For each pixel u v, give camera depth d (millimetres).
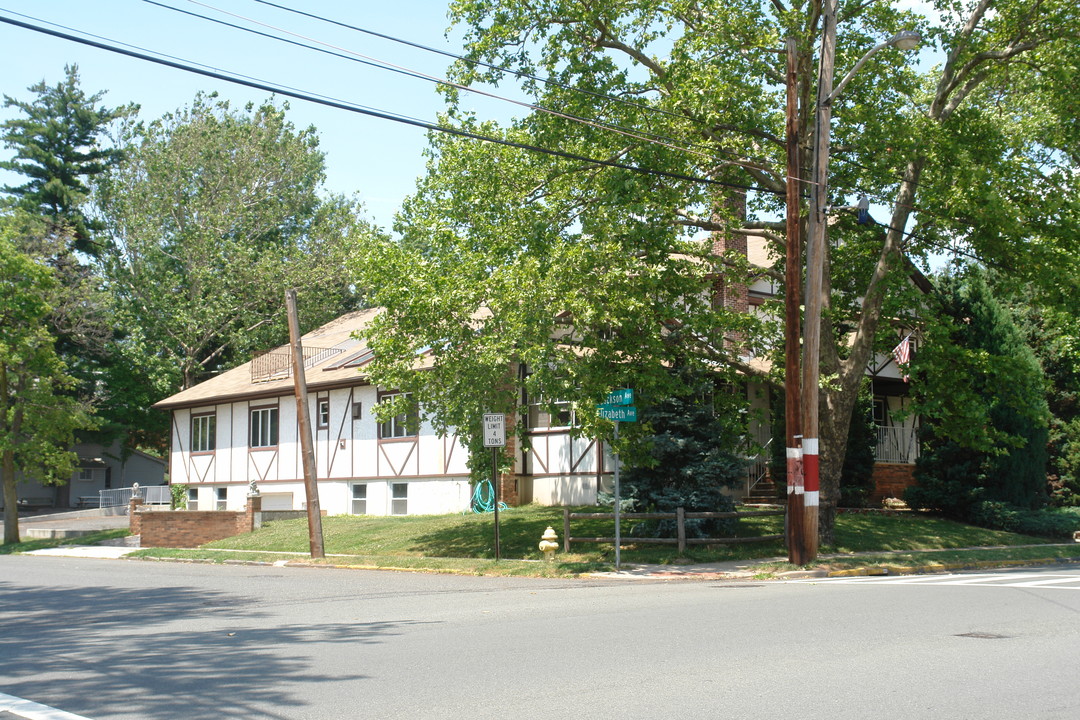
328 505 35062
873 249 22500
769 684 7117
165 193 51094
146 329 51406
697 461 21312
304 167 54844
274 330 51312
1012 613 11039
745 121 19938
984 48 20594
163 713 6559
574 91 19812
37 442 34500
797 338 18281
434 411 22047
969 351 21922
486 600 13422
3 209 47000
